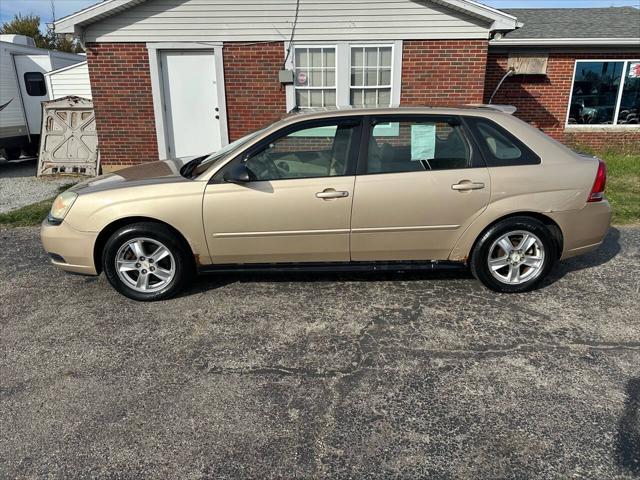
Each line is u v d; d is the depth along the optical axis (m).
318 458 2.34
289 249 3.93
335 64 8.97
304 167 3.87
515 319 3.68
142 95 8.98
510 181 3.84
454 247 3.98
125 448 2.42
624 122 11.59
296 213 3.80
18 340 3.46
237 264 4.01
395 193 3.79
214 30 8.72
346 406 2.71
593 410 2.65
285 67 8.92
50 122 10.12
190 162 4.60
